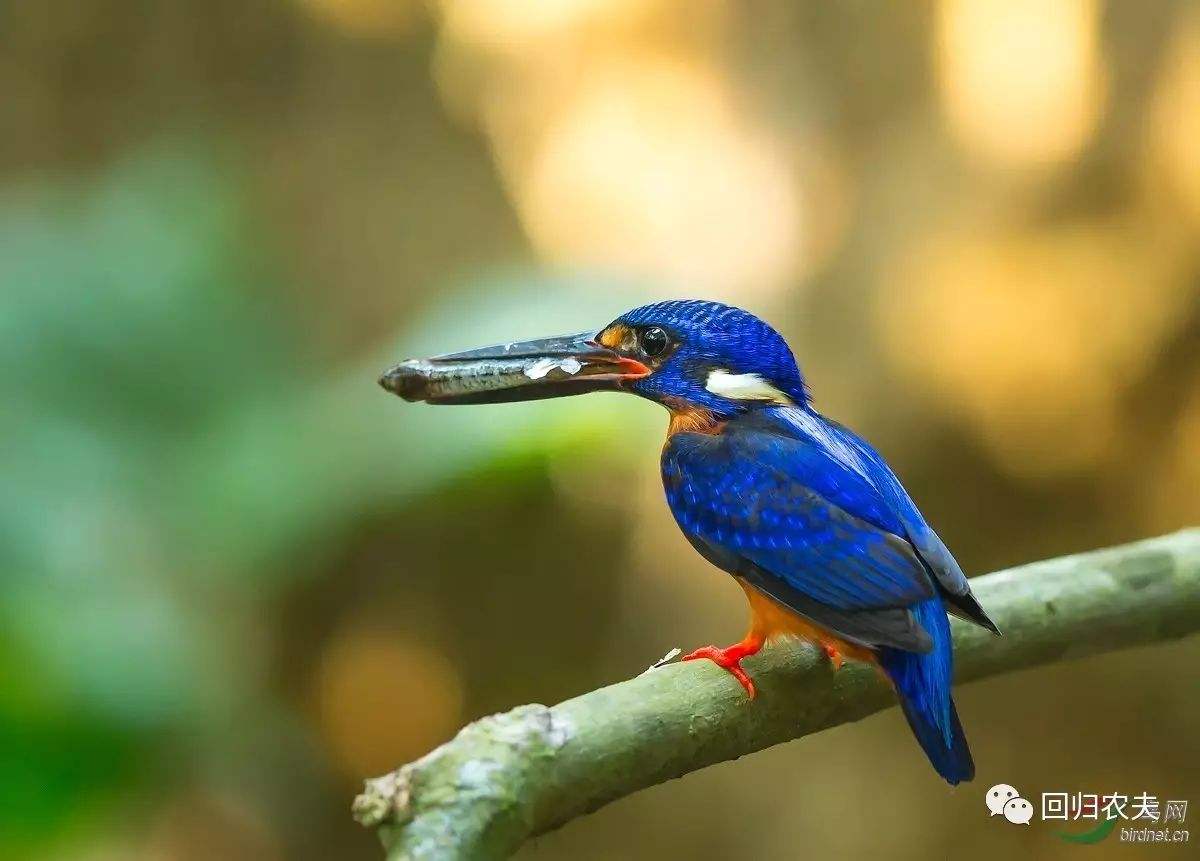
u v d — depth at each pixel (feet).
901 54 40.34
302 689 45.01
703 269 41.81
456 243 44.45
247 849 38.27
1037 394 40.75
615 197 42.60
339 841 45.27
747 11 41.50
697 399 20.22
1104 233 39.42
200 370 34.99
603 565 44.09
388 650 45.37
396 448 32.81
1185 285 39.29
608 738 14.48
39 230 36.04
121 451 32.73
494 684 45.96
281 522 32.83
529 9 42.83
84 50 46.68
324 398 34.96
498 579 44.57
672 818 44.75
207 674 30.14
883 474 19.11
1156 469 41.75
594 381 20.52
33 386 32.63
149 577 30.27
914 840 43.83
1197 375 40.29
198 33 46.29
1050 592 18.11
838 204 41.01
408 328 36.96
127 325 34.55
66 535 29.53
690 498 19.13
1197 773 44.37
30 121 46.60
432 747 46.60
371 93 45.34
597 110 42.60
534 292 34.01
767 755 44.34
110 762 26.13
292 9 46.01
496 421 32.37
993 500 42.75
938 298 40.29
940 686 16.69
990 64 39.50
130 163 39.17
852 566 17.46
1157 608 18.31
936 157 40.11
